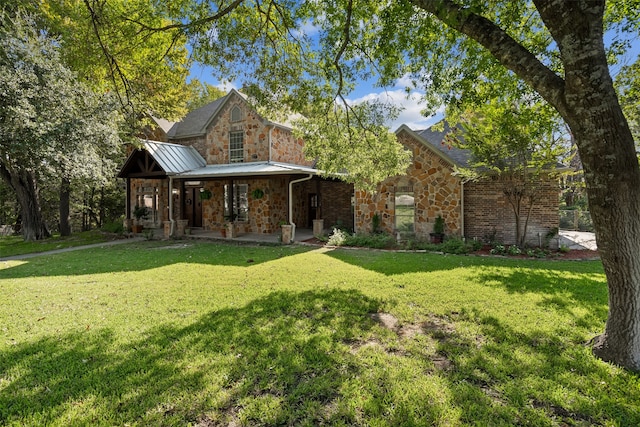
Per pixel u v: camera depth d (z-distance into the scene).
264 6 7.55
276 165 15.55
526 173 10.88
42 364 3.60
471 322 4.69
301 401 2.93
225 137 17.58
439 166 12.88
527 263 9.00
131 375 3.35
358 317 4.93
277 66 8.04
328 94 8.33
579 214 19.33
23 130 10.17
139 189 20.83
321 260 9.76
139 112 13.25
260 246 13.34
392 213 13.75
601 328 4.39
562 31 3.18
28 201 17.23
